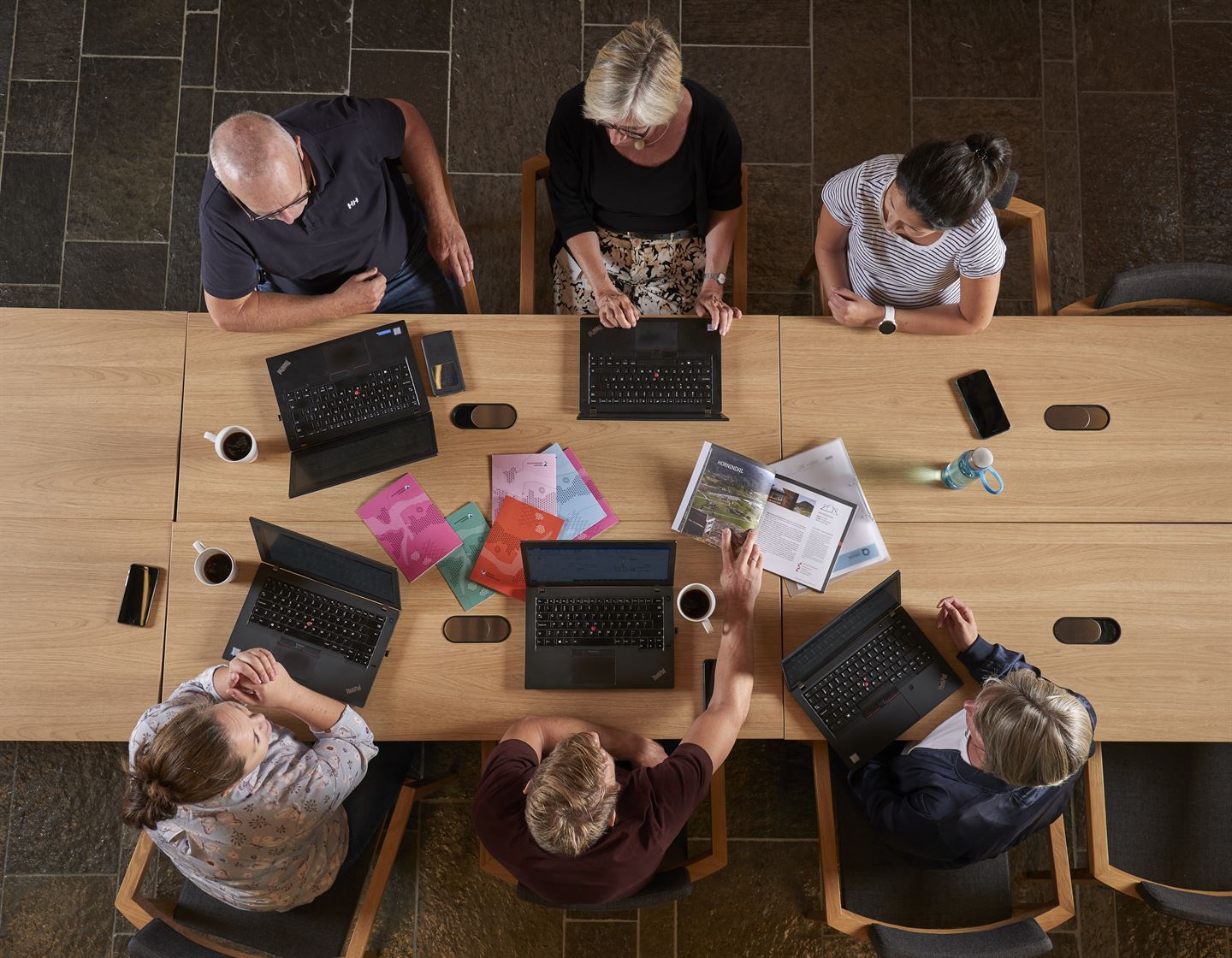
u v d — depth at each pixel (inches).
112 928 98.5
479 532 77.7
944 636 76.4
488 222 112.7
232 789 66.1
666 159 83.0
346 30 113.7
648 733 74.1
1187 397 79.4
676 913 98.9
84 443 77.9
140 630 75.2
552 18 114.4
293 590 75.0
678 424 79.7
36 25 112.7
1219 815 81.3
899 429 79.4
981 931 71.0
